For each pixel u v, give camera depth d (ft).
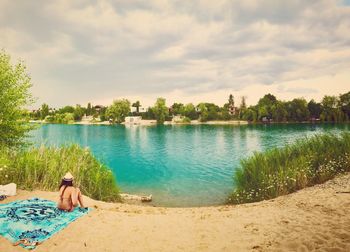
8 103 57.31
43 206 33.68
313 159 55.57
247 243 25.38
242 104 572.92
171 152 156.97
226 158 133.49
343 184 44.93
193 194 67.72
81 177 49.73
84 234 27.32
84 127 432.66
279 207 36.01
